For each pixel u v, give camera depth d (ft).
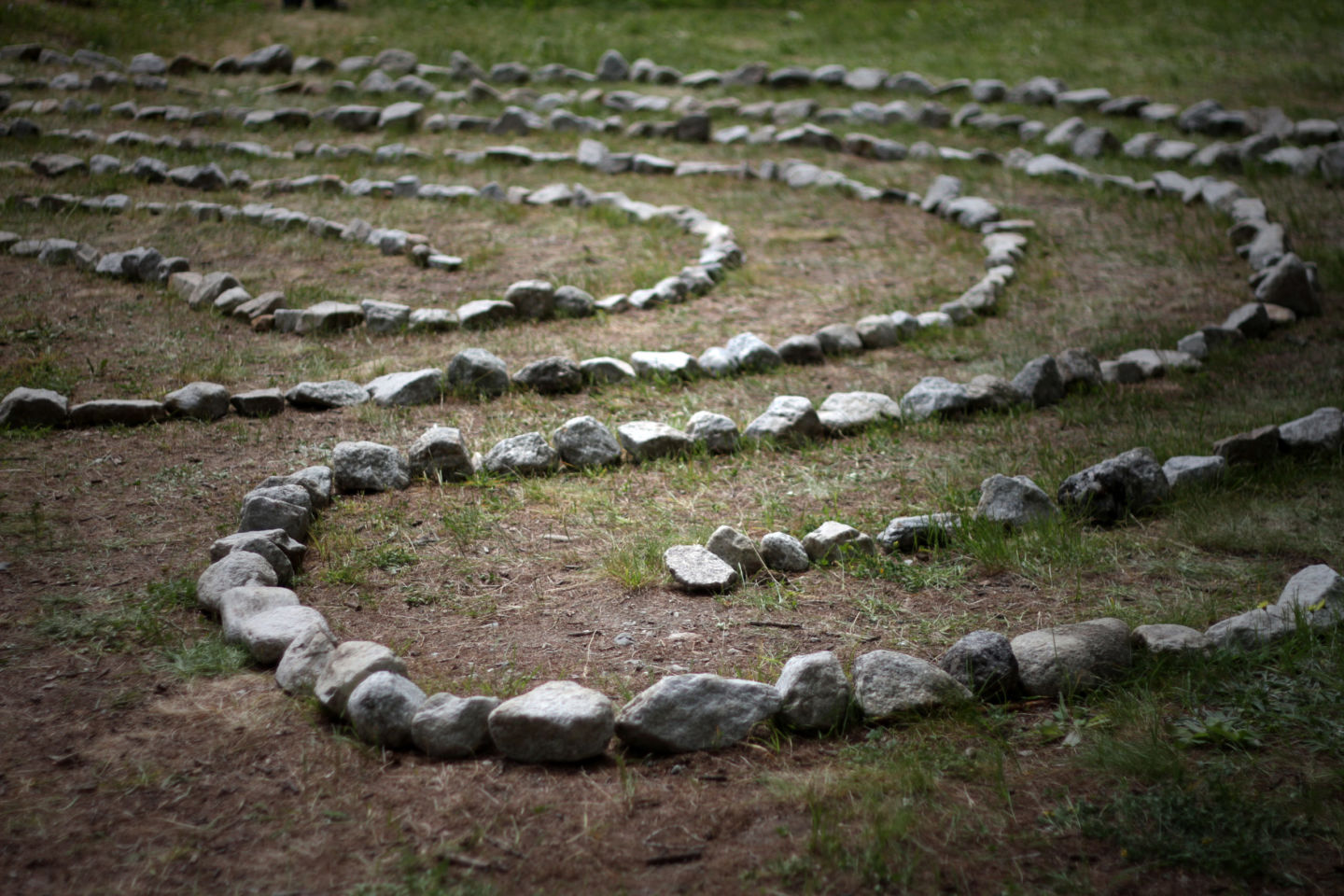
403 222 28.94
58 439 16.79
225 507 14.84
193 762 9.66
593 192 31.48
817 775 9.67
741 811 9.17
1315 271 24.36
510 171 34.32
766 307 24.11
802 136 38.17
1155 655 11.36
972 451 17.42
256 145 34.78
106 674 11.00
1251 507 15.10
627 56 48.49
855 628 12.36
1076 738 10.19
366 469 15.60
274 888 8.16
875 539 14.48
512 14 56.54
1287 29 51.24
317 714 10.37
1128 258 27.32
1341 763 9.68
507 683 11.02
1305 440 16.51
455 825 8.93
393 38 48.98
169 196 30.04
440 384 18.90
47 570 12.99
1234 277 25.72
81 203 28.37
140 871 8.31
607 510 15.25
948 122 40.37
